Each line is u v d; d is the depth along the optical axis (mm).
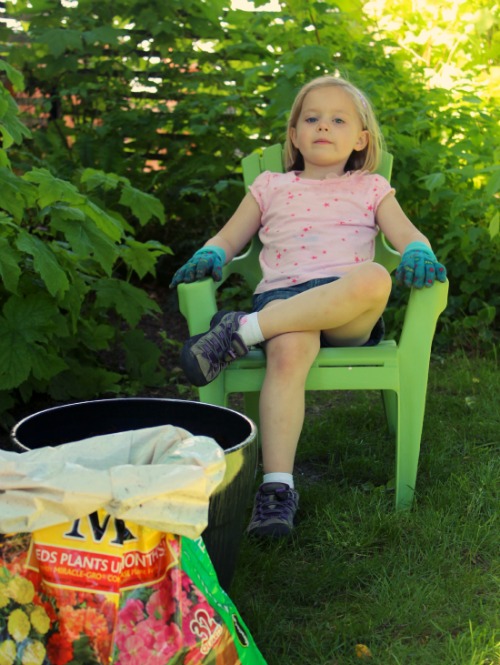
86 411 1508
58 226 2219
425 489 2033
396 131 3582
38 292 2320
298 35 3939
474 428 2469
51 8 3992
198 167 3906
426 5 4430
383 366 1897
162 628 1058
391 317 3502
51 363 2285
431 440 2361
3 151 2273
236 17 3996
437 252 3498
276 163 2459
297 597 1572
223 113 3924
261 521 1756
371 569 1648
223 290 3811
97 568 1037
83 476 1019
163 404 1532
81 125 4184
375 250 2354
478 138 3648
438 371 3121
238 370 1943
